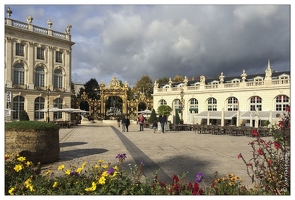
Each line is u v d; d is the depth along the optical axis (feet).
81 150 40.34
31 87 132.67
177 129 96.48
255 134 17.35
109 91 166.09
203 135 73.92
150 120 127.85
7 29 123.75
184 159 33.17
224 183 15.17
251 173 25.48
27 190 15.31
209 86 134.92
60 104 147.64
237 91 121.90
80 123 147.43
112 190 14.34
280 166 15.87
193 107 141.90
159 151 39.88
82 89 223.30
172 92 151.94
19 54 129.59
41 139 29.14
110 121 150.71
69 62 153.38
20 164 18.83
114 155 35.58
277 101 108.88
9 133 27.84
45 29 141.59
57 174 24.29
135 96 237.66
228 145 48.91
